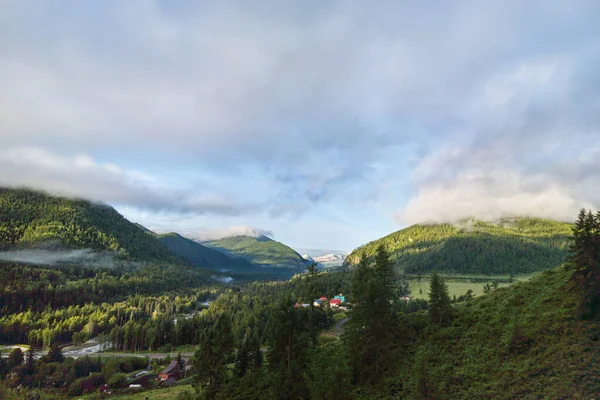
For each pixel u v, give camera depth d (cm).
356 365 5231
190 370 12750
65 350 17575
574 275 4712
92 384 12100
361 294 5741
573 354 3862
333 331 11869
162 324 18612
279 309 6294
